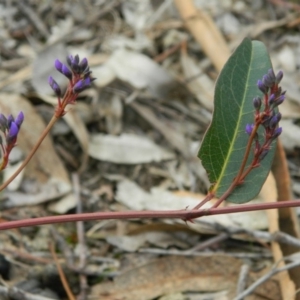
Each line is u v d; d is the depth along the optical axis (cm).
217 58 72
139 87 71
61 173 64
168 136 68
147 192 64
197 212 40
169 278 55
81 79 40
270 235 55
